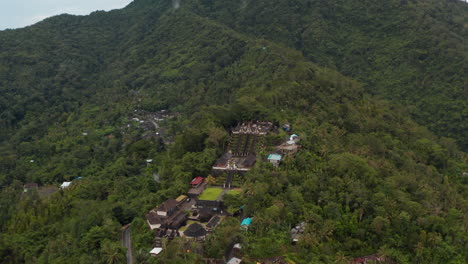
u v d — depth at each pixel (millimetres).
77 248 110625
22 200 160875
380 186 128125
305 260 101875
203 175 143250
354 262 107250
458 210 134375
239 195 118875
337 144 156000
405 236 115125
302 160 135375
